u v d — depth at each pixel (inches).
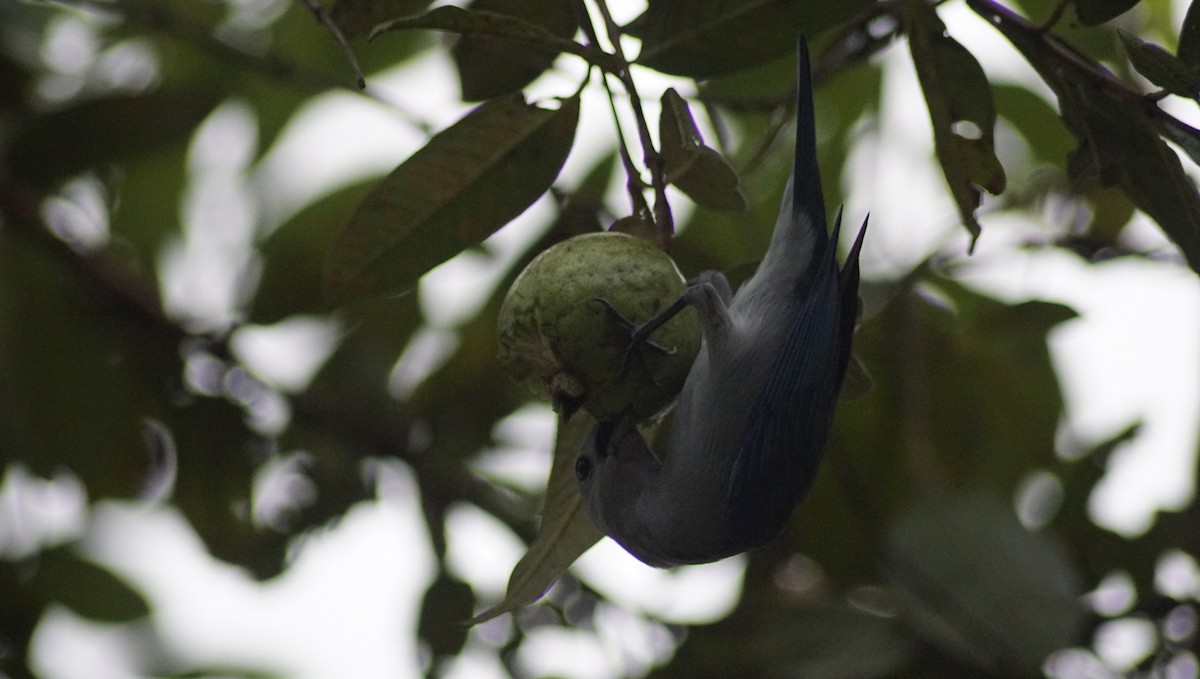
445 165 227.5
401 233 230.8
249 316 408.8
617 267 218.1
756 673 352.5
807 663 338.6
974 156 236.8
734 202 220.2
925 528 323.0
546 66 266.8
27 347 411.5
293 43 418.3
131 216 420.8
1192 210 222.1
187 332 408.5
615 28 215.8
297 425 412.2
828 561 393.4
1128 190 228.2
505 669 375.9
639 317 216.7
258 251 410.0
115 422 415.2
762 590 377.4
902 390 386.0
